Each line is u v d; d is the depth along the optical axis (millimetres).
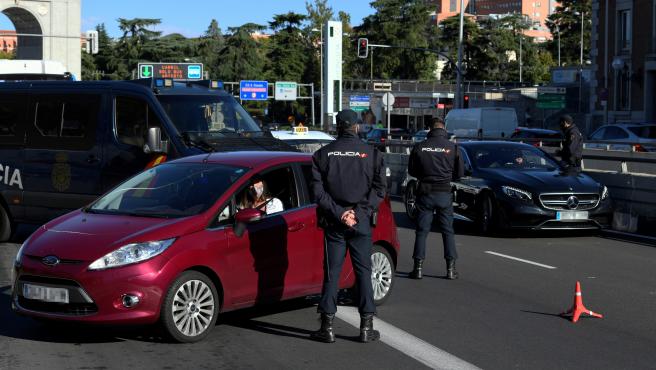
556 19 126875
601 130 33531
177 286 6918
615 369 6551
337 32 44344
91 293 6680
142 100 12602
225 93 13633
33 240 7191
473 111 44844
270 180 7906
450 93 84812
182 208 7422
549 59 122625
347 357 6770
